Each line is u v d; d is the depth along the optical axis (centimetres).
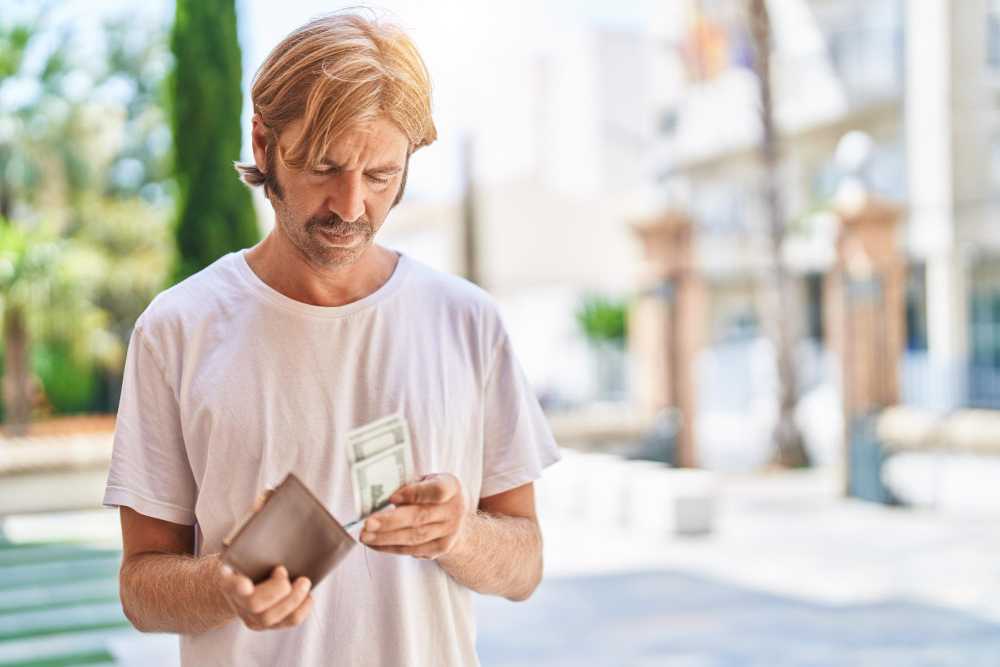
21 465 851
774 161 1353
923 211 1819
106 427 1121
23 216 2073
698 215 2253
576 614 621
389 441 133
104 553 713
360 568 147
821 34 1978
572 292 2677
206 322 148
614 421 1230
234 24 879
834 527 910
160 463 148
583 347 2686
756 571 737
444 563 147
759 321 2297
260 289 149
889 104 1906
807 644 553
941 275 1812
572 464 995
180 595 137
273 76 132
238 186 875
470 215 1830
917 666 510
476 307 161
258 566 118
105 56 2188
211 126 866
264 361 146
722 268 2183
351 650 145
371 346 150
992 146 1766
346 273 150
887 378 1069
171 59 878
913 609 628
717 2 2050
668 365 1235
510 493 163
